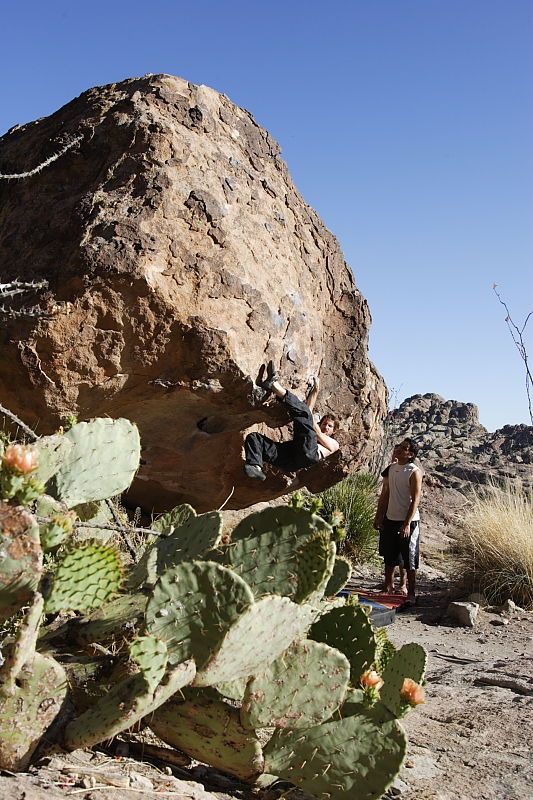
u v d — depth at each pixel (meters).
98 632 3.41
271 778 3.26
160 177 6.40
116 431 3.96
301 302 7.18
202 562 2.99
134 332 6.08
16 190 7.02
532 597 9.94
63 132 7.03
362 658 3.49
